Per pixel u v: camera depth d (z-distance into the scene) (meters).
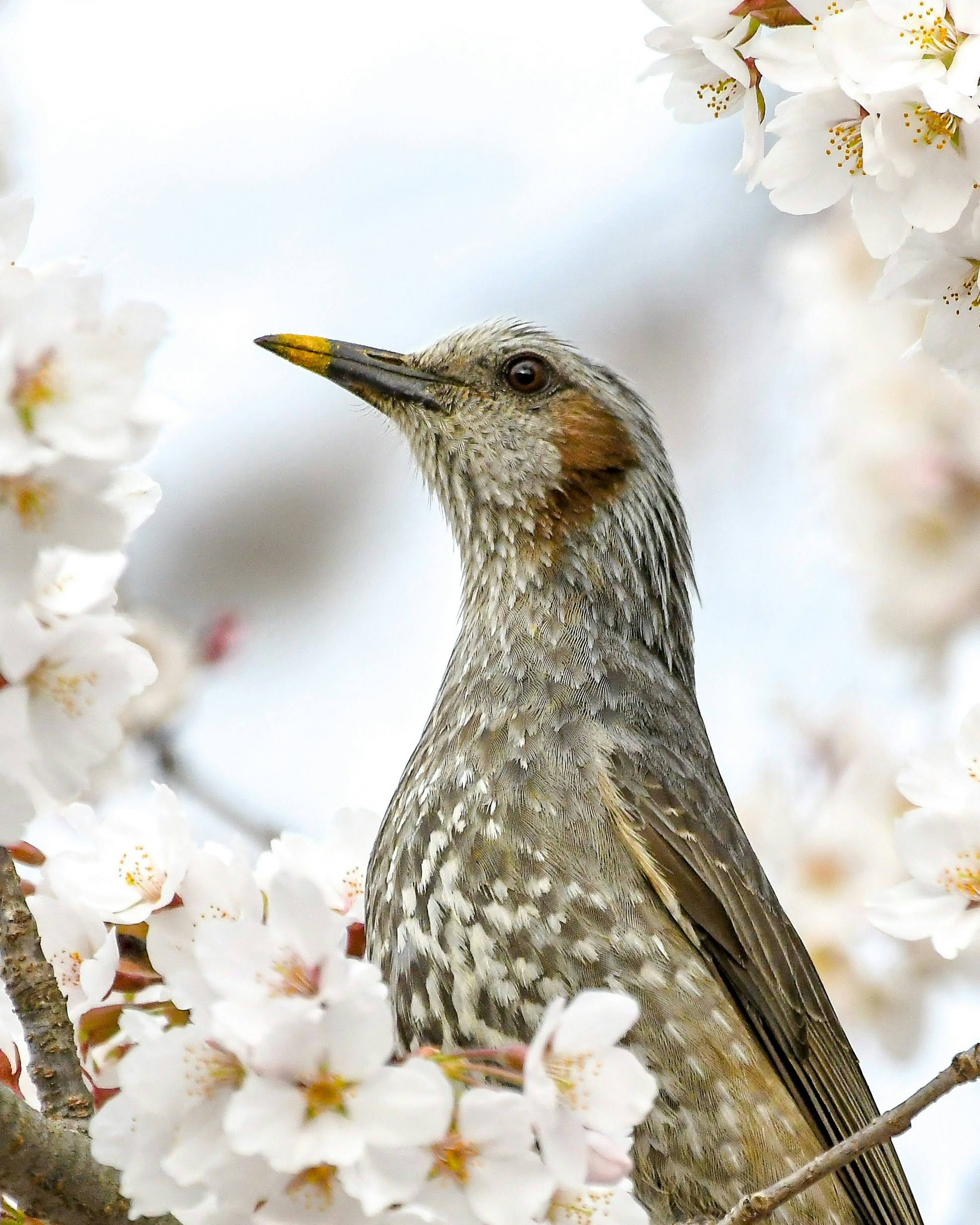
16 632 5.52
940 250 7.82
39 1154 6.39
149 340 4.89
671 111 7.93
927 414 14.60
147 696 12.68
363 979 5.48
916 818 7.52
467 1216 5.71
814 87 7.19
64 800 5.64
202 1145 5.51
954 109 6.55
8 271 4.82
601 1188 6.17
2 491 4.91
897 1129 7.03
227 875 7.41
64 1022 7.27
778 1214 9.73
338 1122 5.41
